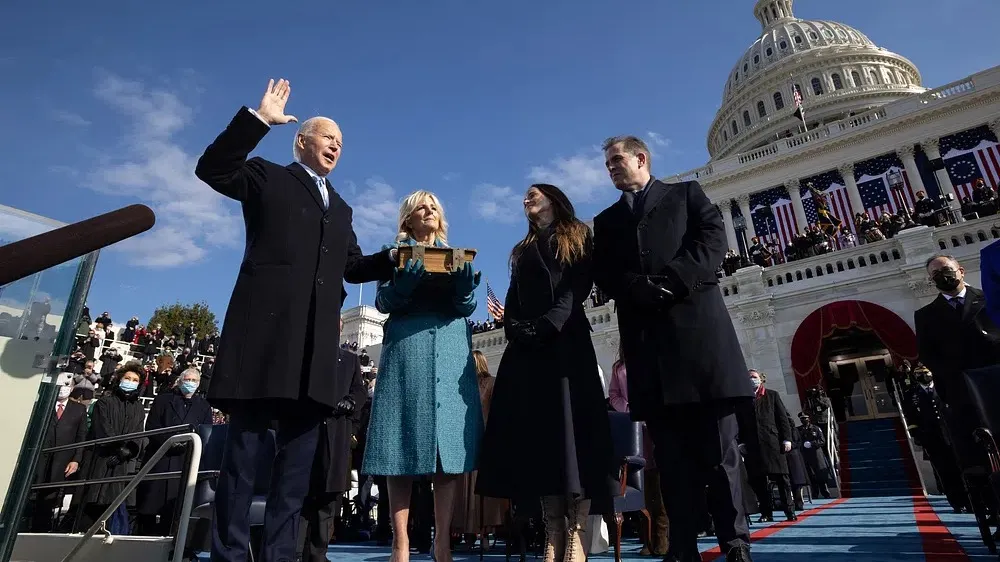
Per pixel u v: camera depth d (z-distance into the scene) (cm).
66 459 581
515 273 314
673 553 268
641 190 320
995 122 2686
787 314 1644
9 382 172
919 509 738
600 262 314
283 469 254
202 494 453
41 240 124
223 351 230
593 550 436
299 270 249
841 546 424
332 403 245
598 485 256
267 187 256
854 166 3012
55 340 185
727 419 273
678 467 275
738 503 262
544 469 254
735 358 263
